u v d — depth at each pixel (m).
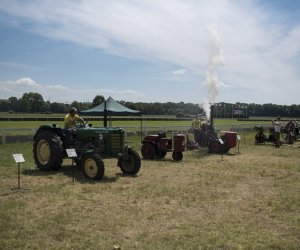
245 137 27.19
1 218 6.20
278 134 20.67
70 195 7.89
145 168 11.97
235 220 6.34
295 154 16.64
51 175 10.26
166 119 52.44
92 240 5.28
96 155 9.68
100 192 8.26
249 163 13.30
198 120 20.09
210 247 5.07
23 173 10.52
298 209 7.06
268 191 8.69
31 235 5.45
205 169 11.84
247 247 5.08
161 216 6.52
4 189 8.42
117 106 18.70
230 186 9.20
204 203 7.49
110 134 10.39
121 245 5.11
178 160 14.06
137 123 39.97
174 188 8.80
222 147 15.47
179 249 4.99
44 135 10.88
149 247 5.04
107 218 6.33
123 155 10.64
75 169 11.22
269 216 6.62
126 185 9.09
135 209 6.92
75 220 6.18
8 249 4.91
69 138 10.77
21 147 17.42
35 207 6.93
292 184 9.55
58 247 5.00
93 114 19.58
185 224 6.08
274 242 5.27
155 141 14.50
